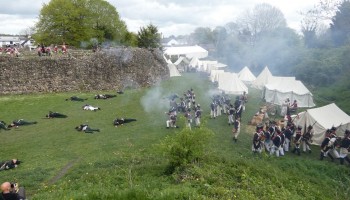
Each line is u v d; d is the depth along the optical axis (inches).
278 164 659.4
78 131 840.3
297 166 662.5
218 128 878.4
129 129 857.5
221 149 697.6
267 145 722.2
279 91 1198.3
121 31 2492.6
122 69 1502.2
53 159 643.5
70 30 2229.3
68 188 478.0
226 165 562.3
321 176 637.3
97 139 772.0
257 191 471.8
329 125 793.6
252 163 603.8
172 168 535.8
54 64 1336.1
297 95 1180.5
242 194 437.4
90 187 466.9
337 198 560.4
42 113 1019.9
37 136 801.6
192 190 422.6
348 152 690.2
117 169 562.6
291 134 753.6
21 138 787.4
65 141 760.3
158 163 594.9
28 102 1146.0
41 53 1429.6
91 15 2331.4
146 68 1640.0
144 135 800.3
